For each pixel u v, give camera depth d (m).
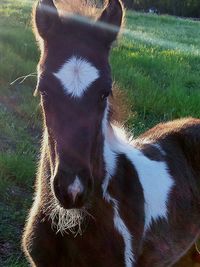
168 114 2.78
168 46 5.49
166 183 1.28
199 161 1.44
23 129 2.29
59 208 1.04
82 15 1.06
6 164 1.88
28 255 1.16
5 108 2.46
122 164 1.15
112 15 1.05
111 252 1.09
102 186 1.07
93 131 0.96
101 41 1.00
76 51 0.97
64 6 1.08
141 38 5.83
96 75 0.96
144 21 9.12
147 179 1.21
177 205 1.30
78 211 1.04
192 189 1.39
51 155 0.99
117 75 3.11
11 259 1.48
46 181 1.08
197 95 3.09
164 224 1.24
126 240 1.11
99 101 0.96
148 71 3.54
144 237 1.17
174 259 1.32
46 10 1.02
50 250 1.10
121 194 1.12
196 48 5.84
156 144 1.37
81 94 0.94
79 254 1.09
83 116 0.94
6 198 1.75
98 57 0.98
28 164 1.92
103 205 1.08
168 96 2.99
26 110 2.44
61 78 0.95
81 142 0.93
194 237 1.42
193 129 1.48
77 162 0.93
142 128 2.51
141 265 1.19
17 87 2.70
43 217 1.09
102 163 1.06
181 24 9.50
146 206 1.18
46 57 0.99
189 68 3.99
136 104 2.81
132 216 1.13
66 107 0.94
